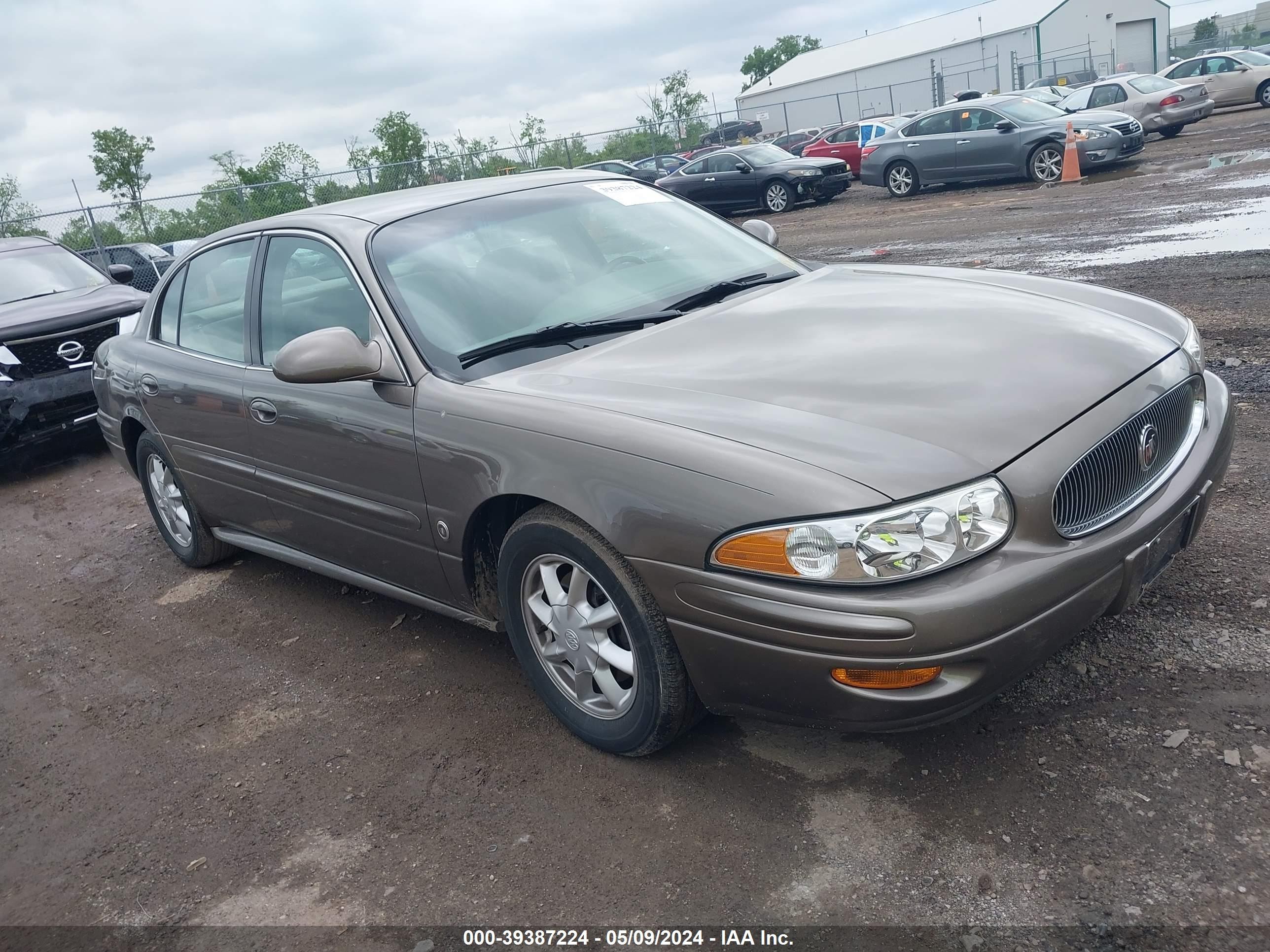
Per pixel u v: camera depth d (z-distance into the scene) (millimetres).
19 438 7094
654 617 2535
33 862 2889
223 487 4223
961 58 46469
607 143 33812
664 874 2396
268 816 2898
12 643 4504
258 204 20938
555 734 3062
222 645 4102
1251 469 4090
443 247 3439
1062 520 2354
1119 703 2717
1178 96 20344
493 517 3008
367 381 3221
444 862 2574
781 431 2393
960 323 2951
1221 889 2076
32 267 8484
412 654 3746
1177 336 3070
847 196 21562
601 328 3203
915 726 2254
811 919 2184
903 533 2150
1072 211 12383
